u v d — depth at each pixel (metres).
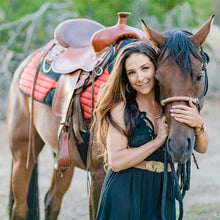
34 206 3.85
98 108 2.30
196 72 2.07
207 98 15.55
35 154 3.82
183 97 2.05
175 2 11.04
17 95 3.80
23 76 3.76
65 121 3.06
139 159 2.19
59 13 11.92
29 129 3.69
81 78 3.04
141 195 2.30
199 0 11.23
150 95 2.30
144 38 3.03
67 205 5.34
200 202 5.14
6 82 12.12
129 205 2.27
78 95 3.02
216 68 15.93
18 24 11.68
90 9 11.41
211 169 6.84
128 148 2.32
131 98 2.31
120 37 2.99
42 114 3.50
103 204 2.33
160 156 2.29
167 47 2.11
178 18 11.06
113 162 2.24
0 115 11.98
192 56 2.10
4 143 9.54
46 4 11.66
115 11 10.98
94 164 2.88
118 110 2.28
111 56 2.92
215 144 8.89
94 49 3.01
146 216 2.29
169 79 2.07
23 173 3.80
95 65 2.94
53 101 3.24
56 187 3.87
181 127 2.04
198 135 2.21
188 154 2.02
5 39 12.13
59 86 3.23
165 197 2.29
